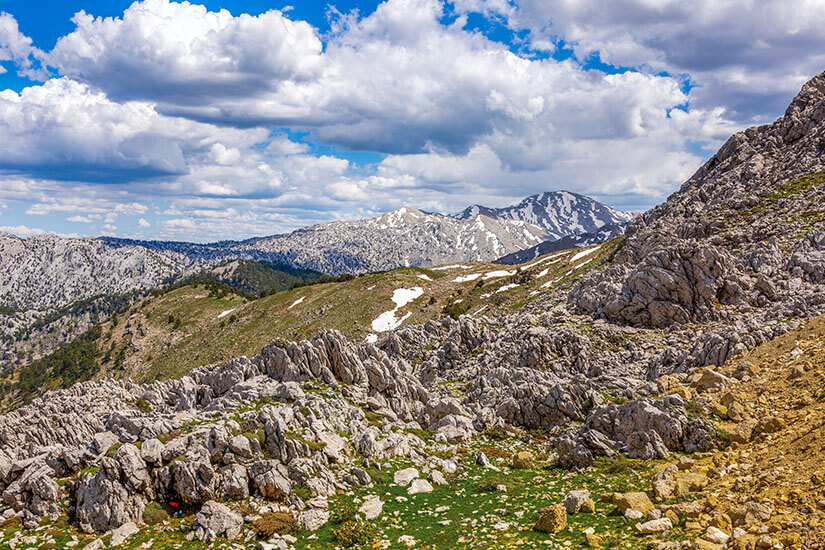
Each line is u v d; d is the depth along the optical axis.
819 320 42.78
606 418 38.19
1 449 40.16
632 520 24.95
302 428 38.41
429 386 71.50
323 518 30.11
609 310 68.50
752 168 100.75
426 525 28.75
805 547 17.94
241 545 28.17
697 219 92.31
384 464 38.12
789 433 28.83
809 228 72.75
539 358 62.06
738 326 49.34
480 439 46.81
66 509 31.73
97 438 36.53
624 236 131.50
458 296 191.50
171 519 31.05
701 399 38.06
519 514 28.78
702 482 27.03
